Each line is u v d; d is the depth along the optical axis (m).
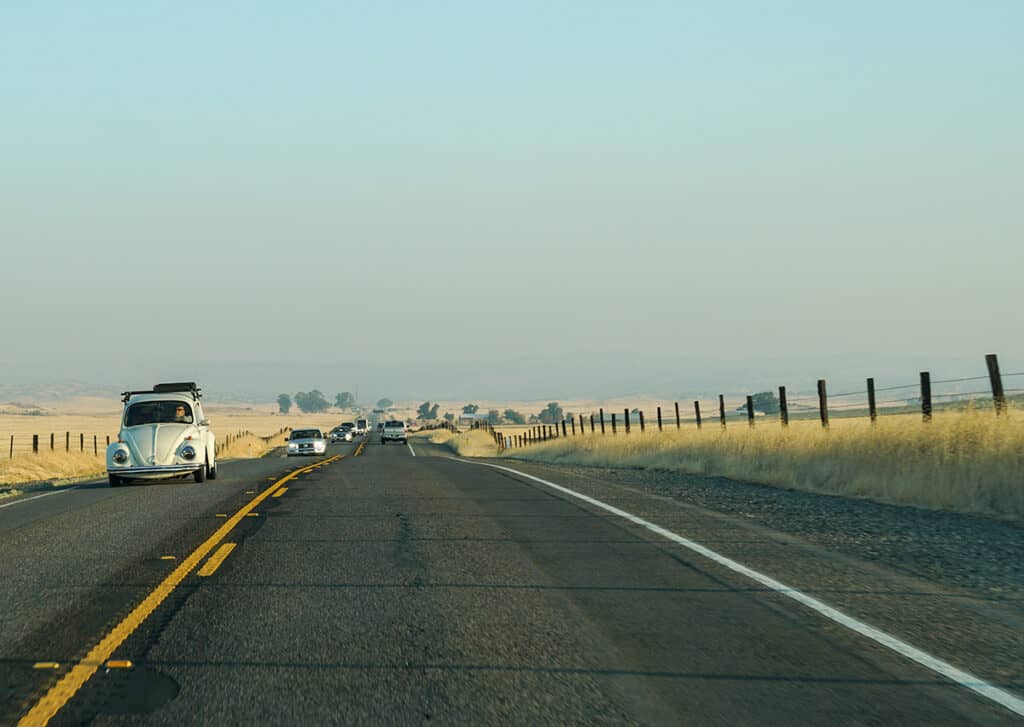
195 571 13.88
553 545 16.06
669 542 16.31
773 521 19.12
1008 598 11.77
